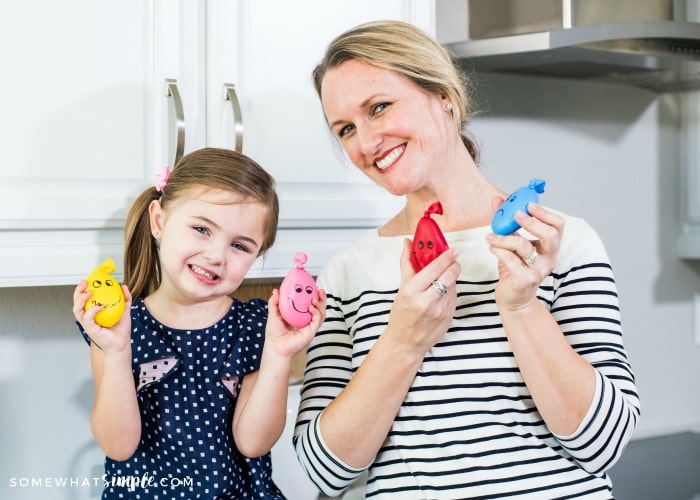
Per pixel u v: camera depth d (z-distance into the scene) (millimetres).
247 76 1300
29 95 1145
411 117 959
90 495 1508
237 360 1151
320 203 1357
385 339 926
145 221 1174
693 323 2145
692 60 1592
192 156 1122
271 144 1323
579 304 955
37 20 1146
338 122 1005
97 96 1190
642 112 2051
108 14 1191
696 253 2055
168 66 1240
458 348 969
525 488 927
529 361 880
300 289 1025
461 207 1039
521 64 1604
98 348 1085
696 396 2143
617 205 2018
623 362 942
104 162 1200
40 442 1474
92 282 991
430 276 882
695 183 2062
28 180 1150
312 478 1008
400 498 973
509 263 842
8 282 1150
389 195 1433
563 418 883
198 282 1075
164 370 1134
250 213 1089
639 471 1847
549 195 1916
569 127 1938
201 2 1269
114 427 1030
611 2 1576
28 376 1466
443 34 1783
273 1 1312
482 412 949
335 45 1002
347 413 949
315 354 1091
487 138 1820
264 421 1065
